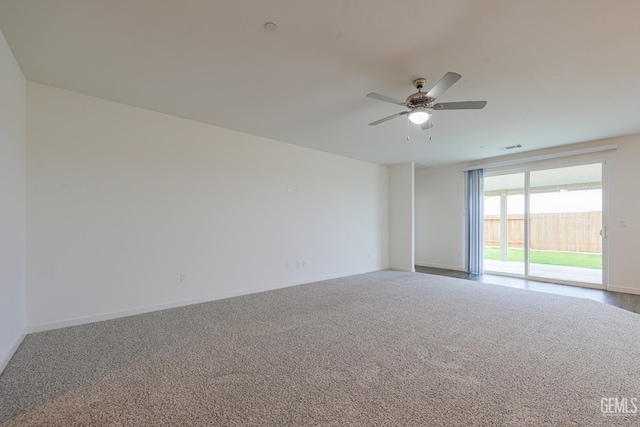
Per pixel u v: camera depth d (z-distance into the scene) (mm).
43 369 2271
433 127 4312
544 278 5648
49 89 3098
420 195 7832
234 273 4527
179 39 2283
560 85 3000
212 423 1676
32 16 2006
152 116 3768
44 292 3043
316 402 1870
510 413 1755
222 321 3367
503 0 1853
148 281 3711
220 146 4395
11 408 1805
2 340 2279
